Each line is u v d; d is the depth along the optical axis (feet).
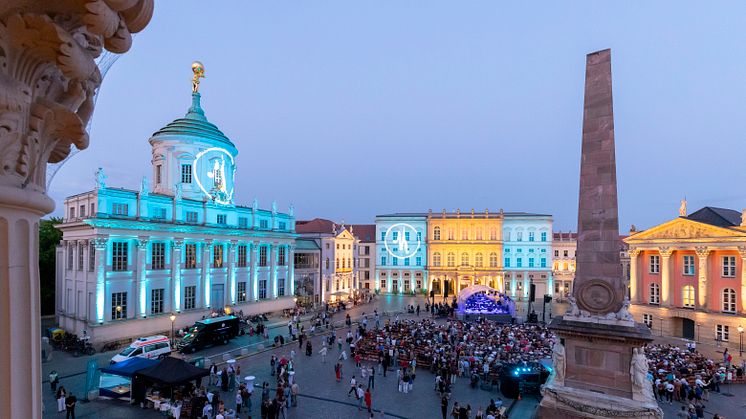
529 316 182.09
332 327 159.02
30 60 13.71
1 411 13.37
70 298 133.69
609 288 55.67
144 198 136.05
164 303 139.64
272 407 71.87
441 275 292.61
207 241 153.79
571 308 57.88
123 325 126.00
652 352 115.24
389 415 78.74
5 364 13.41
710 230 148.77
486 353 108.88
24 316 14.05
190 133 172.45
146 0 14.56
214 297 158.51
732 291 145.48
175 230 142.92
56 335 127.03
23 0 12.33
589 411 53.16
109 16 13.12
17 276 13.79
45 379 94.79
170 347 114.42
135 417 73.46
